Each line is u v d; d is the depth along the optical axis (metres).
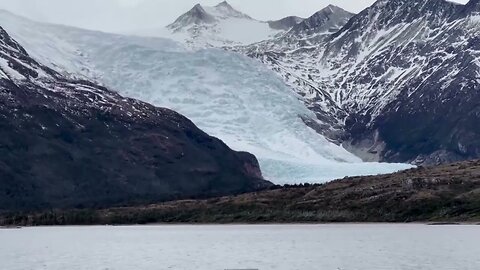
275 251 191.88
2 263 170.00
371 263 158.88
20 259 179.75
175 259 175.38
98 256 185.88
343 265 156.75
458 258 165.12
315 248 197.75
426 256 170.38
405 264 155.38
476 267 148.62
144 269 155.00
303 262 164.00
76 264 166.25
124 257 182.38
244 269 153.12
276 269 152.12
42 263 169.50
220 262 167.00
